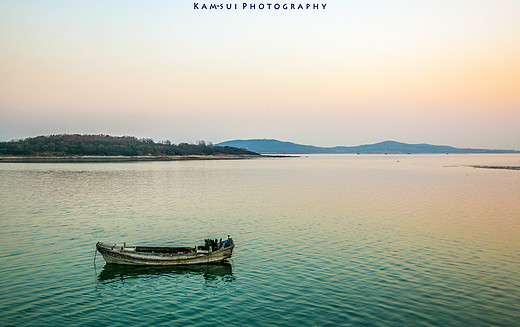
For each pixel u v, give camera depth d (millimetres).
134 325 25422
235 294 30266
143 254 36469
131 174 151875
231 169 198250
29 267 36125
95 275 34438
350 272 34625
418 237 46656
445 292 30047
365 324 25250
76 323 25703
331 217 59438
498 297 29109
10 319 26078
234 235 48094
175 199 79625
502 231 49531
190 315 26859
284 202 75438
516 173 157500
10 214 61562
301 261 37844
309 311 27156
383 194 87938
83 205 71125
